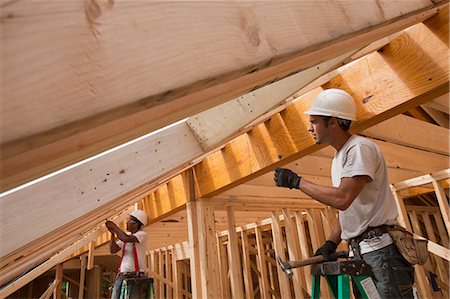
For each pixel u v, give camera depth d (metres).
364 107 1.88
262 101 1.82
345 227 1.56
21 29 0.32
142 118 0.44
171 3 0.44
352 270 1.28
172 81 0.41
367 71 1.91
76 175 1.61
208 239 3.07
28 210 1.36
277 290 5.77
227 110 2.00
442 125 4.61
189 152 2.08
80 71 0.35
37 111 0.32
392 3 0.90
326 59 0.83
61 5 0.35
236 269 3.32
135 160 1.86
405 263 1.42
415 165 3.95
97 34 0.37
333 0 0.70
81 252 6.10
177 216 4.84
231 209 3.44
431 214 5.54
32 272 3.91
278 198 3.83
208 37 0.46
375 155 1.49
